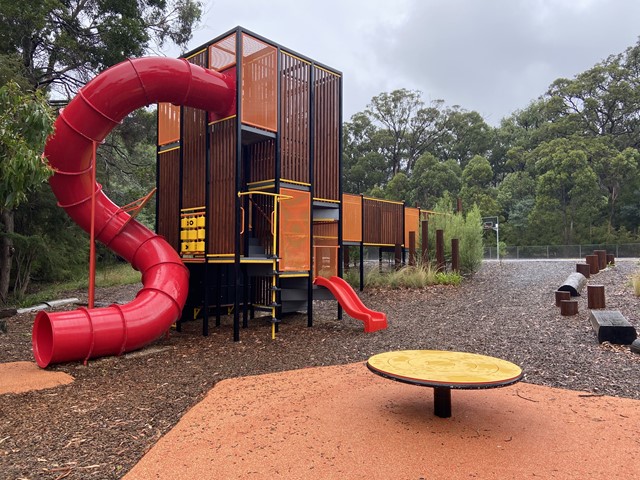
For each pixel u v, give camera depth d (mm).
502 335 7340
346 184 54625
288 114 9250
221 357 6715
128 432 3887
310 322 9133
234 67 8367
